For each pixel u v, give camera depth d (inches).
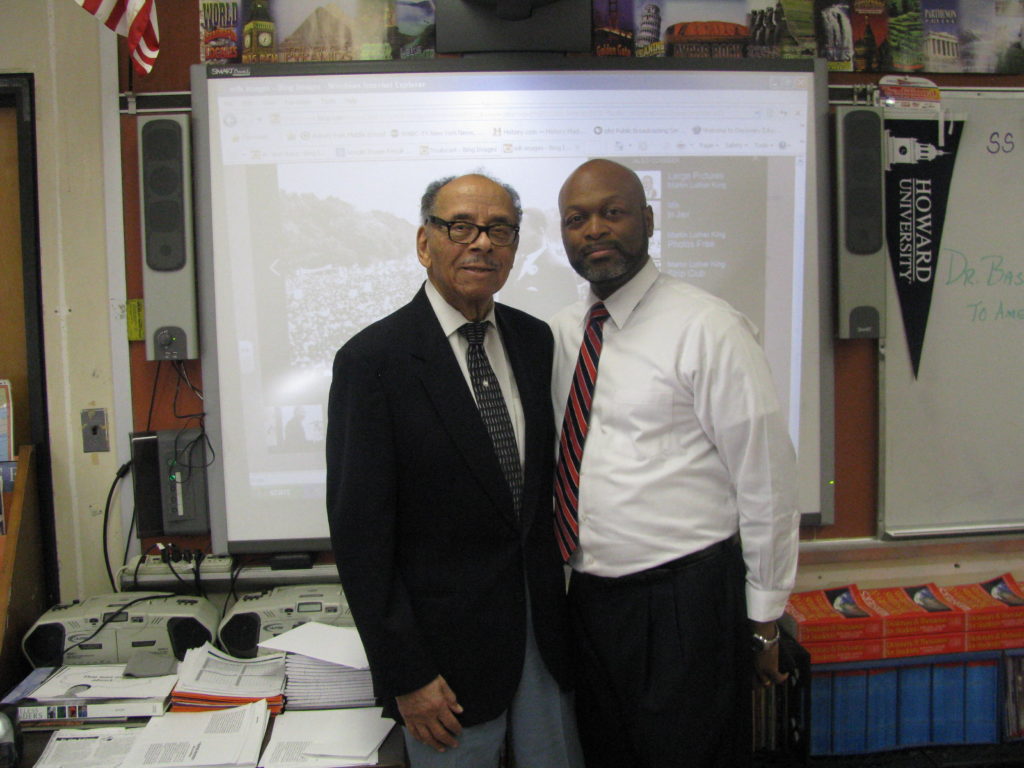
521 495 47.3
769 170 69.9
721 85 68.9
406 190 68.0
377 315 68.6
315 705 56.5
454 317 47.3
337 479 44.1
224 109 66.6
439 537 45.3
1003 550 77.0
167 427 70.2
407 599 44.3
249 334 67.7
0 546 64.7
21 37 68.3
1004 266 75.4
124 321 69.6
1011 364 76.0
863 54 73.1
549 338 54.8
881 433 74.3
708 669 46.3
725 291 70.3
